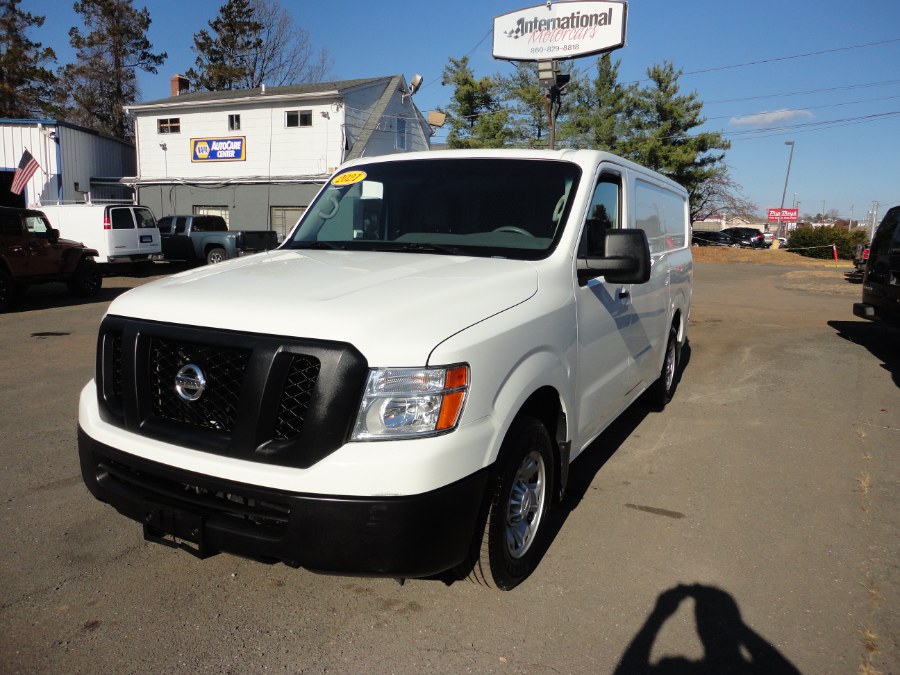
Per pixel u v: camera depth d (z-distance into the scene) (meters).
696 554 3.45
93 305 12.95
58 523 3.63
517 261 3.23
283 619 2.82
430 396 2.32
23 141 25.20
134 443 2.60
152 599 2.95
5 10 43.16
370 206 3.93
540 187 3.62
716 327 11.35
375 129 27.70
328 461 2.27
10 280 12.20
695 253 34.97
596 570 3.28
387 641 2.69
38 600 2.91
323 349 2.30
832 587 3.15
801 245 37.16
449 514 2.37
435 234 3.66
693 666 2.57
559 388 3.13
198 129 27.95
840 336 10.36
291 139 26.69
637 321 4.55
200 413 2.53
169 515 2.54
